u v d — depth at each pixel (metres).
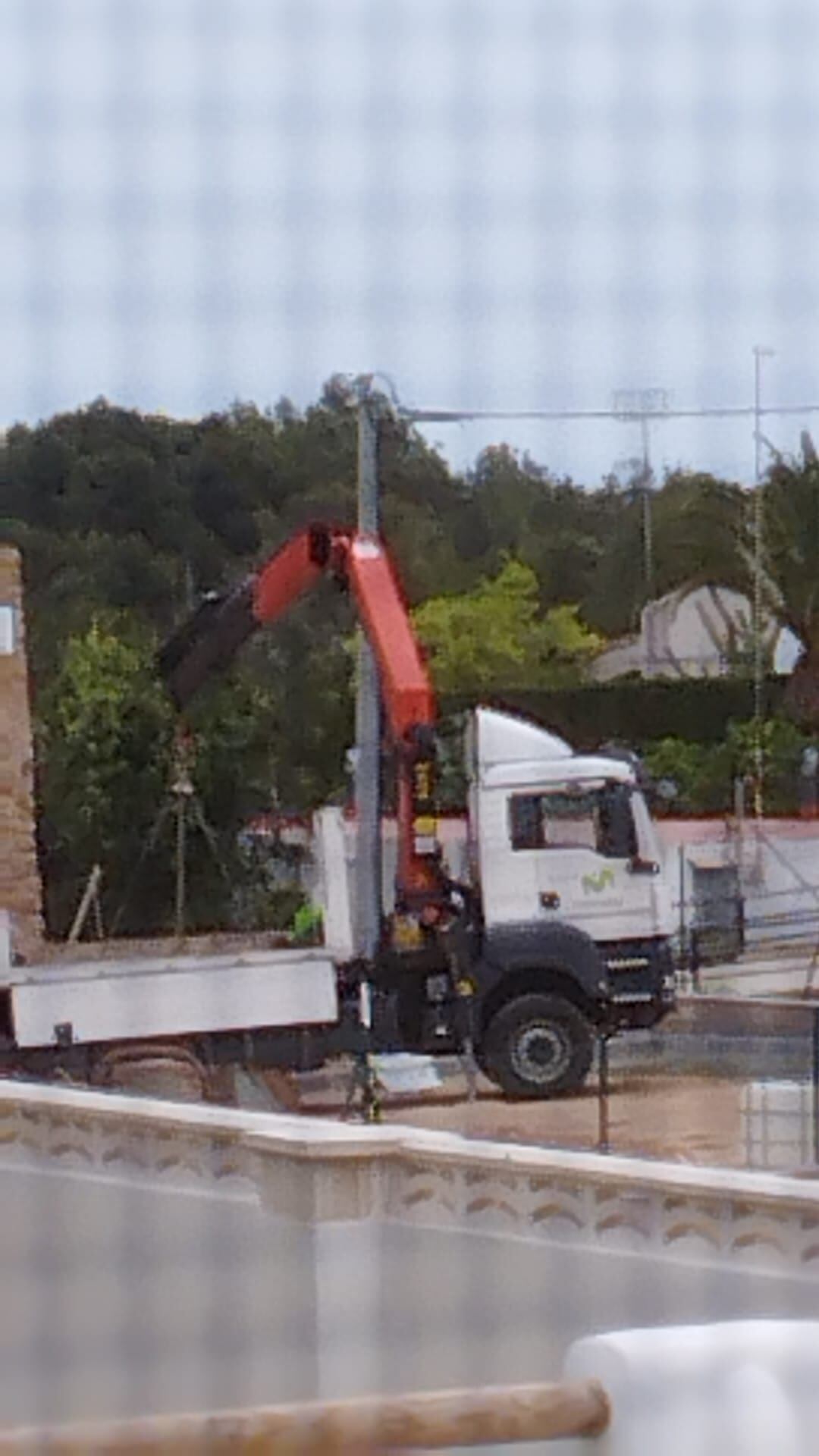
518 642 50.31
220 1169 11.73
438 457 50.69
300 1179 11.02
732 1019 27.23
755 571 44.31
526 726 24.53
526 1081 23.73
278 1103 22.89
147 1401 10.46
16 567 26.08
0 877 25.70
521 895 24.17
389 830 26.38
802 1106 17.45
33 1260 11.38
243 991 23.25
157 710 32.16
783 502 43.41
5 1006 22.73
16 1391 10.46
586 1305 10.83
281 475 40.34
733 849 35.91
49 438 39.31
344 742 34.16
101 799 31.92
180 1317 10.95
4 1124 12.77
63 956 25.27
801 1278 10.56
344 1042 23.59
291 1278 10.96
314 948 24.41
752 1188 10.70
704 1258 10.77
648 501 49.31
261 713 33.12
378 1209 11.02
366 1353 10.80
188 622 30.25
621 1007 24.09
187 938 26.20
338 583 26.05
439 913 24.05
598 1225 11.00
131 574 38.47
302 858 32.66
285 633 34.53
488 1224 11.03
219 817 32.72
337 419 40.66
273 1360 10.79
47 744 32.31
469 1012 23.88
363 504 25.48
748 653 46.72
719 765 43.03
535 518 51.59
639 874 24.36
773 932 33.75
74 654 32.84
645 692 46.88
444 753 27.20
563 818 24.34
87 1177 12.12
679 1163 11.80
